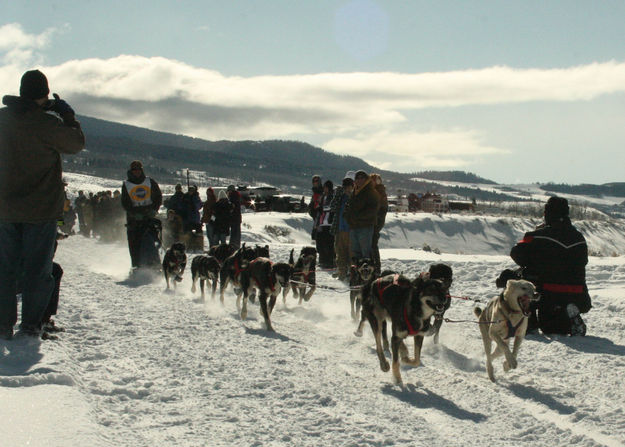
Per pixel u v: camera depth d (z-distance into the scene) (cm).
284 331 815
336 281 1338
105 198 2248
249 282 880
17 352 558
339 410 483
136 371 569
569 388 575
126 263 1598
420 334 619
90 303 939
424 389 564
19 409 418
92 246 2031
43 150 607
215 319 862
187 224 1956
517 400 541
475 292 1144
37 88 611
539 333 836
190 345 683
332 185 1606
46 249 625
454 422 472
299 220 3394
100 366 577
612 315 941
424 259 1578
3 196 603
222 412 466
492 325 624
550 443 433
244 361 621
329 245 1591
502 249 4131
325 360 648
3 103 609
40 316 640
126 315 852
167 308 937
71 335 699
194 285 1165
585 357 688
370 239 1265
